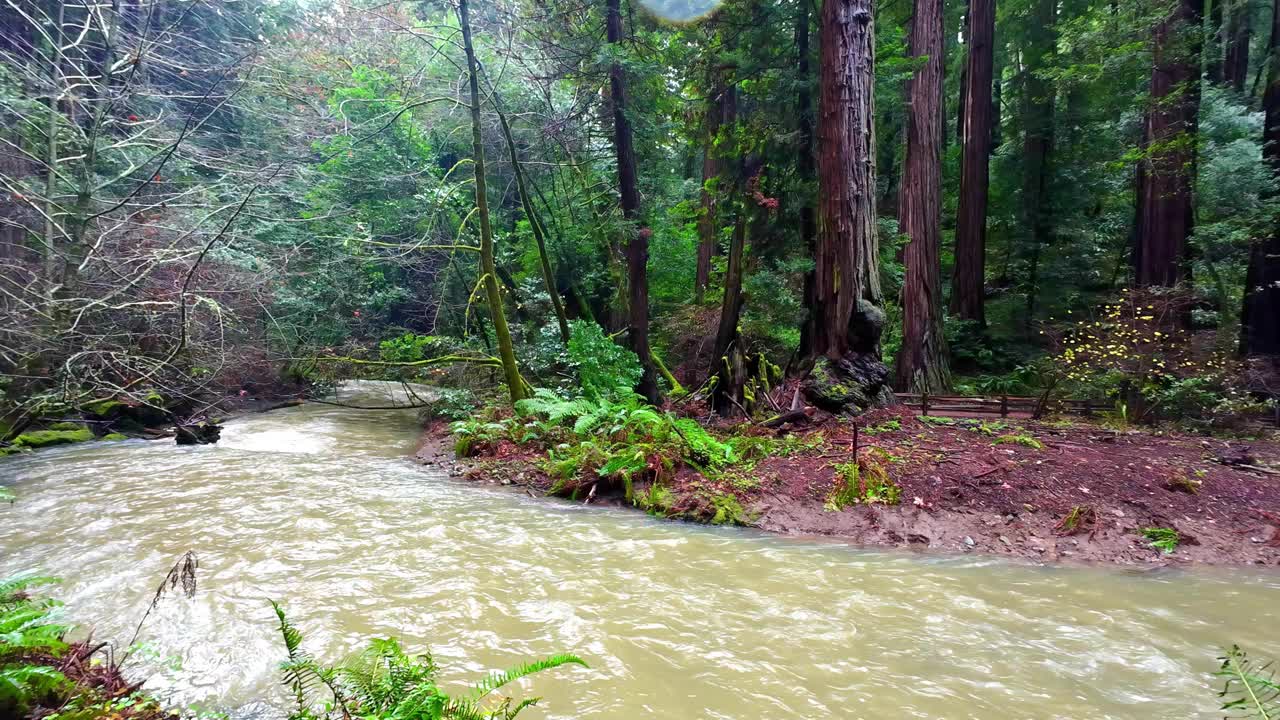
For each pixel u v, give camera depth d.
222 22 15.16
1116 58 10.30
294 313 14.33
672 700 2.85
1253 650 3.34
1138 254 11.23
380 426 12.39
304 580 4.28
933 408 8.75
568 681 3.00
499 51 12.51
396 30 12.48
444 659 3.20
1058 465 6.04
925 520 5.43
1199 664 3.19
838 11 8.39
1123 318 9.23
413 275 17.70
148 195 11.83
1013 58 20.28
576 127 13.41
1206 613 3.83
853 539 5.34
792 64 10.20
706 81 10.91
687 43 11.16
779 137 9.80
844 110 8.43
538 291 15.14
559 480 7.14
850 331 8.55
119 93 11.05
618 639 3.46
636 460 6.73
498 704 2.78
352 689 2.39
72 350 9.61
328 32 15.64
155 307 10.53
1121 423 7.85
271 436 10.91
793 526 5.62
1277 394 8.16
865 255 8.56
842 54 8.38
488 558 4.79
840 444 7.02
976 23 13.83
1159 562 4.68
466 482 7.54
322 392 15.53
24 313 9.23
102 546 4.94
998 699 2.87
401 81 12.74
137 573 4.35
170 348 10.83
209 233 10.89
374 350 15.34
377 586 4.20
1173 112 10.36
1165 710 2.78
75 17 12.59
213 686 2.94
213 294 11.52
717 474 6.60
